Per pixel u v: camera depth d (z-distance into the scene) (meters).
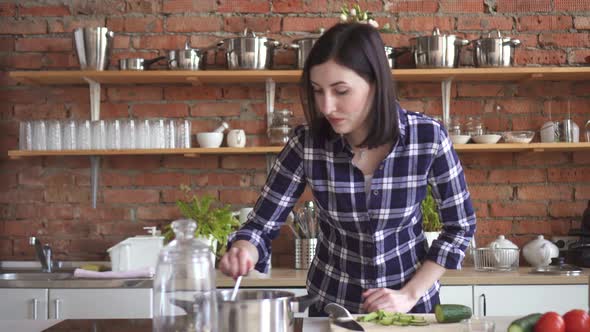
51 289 2.90
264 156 3.54
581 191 3.50
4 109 3.56
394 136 1.71
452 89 3.53
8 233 3.54
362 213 1.79
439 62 3.23
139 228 3.53
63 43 3.56
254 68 3.27
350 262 1.84
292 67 3.50
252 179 3.54
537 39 3.54
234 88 3.54
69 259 3.53
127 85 3.54
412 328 1.49
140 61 3.30
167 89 3.55
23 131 3.33
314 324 1.61
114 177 3.54
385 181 1.77
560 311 2.86
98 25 3.56
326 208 1.83
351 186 1.79
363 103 1.64
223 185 3.54
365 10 3.54
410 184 1.78
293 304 1.39
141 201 3.54
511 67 3.29
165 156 3.54
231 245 1.81
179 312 1.19
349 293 1.85
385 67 1.65
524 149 3.32
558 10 3.54
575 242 3.22
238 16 3.55
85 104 3.55
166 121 3.32
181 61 3.29
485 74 3.30
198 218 3.22
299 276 2.95
